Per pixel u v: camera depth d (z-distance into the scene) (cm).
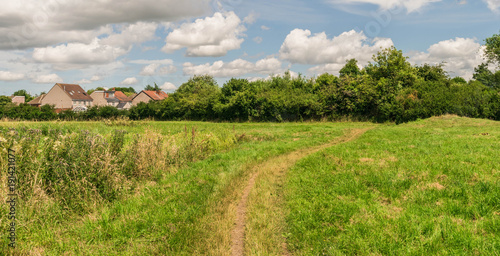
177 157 1041
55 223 541
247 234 510
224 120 4212
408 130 2194
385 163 958
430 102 3006
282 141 1753
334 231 501
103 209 607
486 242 432
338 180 783
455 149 1127
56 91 7894
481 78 5041
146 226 538
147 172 873
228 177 869
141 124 3134
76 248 468
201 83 7288
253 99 3947
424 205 592
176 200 669
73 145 709
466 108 2959
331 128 2642
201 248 471
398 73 3753
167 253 454
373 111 3469
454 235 455
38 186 600
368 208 588
